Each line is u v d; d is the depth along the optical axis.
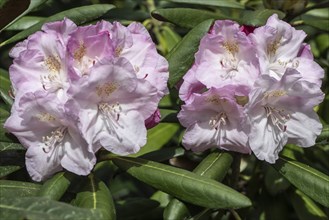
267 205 0.81
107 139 0.59
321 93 0.62
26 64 0.60
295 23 0.79
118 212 0.78
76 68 0.59
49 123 0.59
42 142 0.60
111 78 0.58
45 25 0.61
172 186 0.60
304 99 0.63
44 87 0.59
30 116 0.58
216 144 0.64
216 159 0.64
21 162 0.65
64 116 0.58
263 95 0.62
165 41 0.83
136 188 0.97
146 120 0.61
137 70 0.61
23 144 0.60
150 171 0.61
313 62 0.65
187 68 0.66
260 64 0.62
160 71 0.61
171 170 0.60
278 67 0.63
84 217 0.52
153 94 0.59
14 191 0.59
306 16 0.88
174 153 0.71
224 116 0.63
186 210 0.61
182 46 0.66
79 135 0.58
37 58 0.60
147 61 0.61
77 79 0.57
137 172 0.61
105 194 0.59
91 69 0.57
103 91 0.58
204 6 0.83
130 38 0.61
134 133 0.59
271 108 0.63
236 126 0.63
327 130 0.68
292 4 0.77
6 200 0.53
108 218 0.57
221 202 0.58
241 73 0.62
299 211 0.78
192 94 0.63
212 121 0.63
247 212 0.78
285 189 0.79
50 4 0.86
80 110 0.58
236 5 0.79
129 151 0.59
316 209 0.78
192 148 0.64
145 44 0.62
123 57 0.59
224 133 0.63
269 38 0.62
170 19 0.69
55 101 0.58
